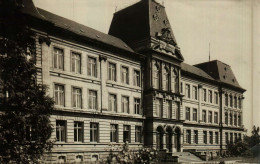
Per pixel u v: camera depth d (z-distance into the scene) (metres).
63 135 32.38
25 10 28.86
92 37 36.66
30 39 21.50
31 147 19.95
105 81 37.88
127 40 46.94
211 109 60.88
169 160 37.28
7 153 18.77
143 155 25.52
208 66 67.38
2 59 19.48
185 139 52.56
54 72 31.84
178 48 48.62
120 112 39.72
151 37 43.88
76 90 34.53
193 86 56.41
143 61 44.00
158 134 43.97
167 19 50.16
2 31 20.55
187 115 53.94
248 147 52.47
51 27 31.25
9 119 18.70
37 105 20.02
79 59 35.19
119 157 24.27
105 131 37.00
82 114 34.34
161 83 44.72
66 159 31.78
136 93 42.53
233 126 67.00
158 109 44.22
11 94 19.52
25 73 20.11
